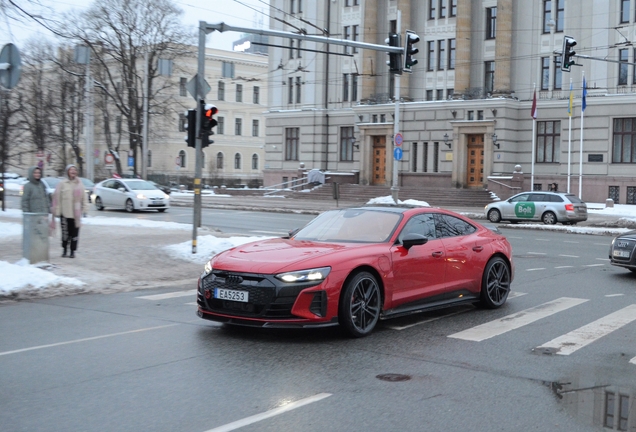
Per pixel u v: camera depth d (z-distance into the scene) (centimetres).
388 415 552
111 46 5106
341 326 818
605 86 4234
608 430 525
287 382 643
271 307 780
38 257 1327
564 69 2406
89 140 4131
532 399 599
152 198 3381
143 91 4881
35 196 1336
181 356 740
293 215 3534
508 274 1067
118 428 517
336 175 5344
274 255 830
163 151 7862
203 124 1627
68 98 5744
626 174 4156
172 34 5094
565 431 521
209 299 824
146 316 973
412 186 4922
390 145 5038
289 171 5828
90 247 1717
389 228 921
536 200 3141
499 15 4522
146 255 1605
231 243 1738
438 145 4812
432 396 604
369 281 843
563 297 1151
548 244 2186
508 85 4562
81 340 816
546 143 4512
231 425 523
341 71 5519
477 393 615
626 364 720
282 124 5850
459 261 973
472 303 1070
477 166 4675
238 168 8525
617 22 4191
